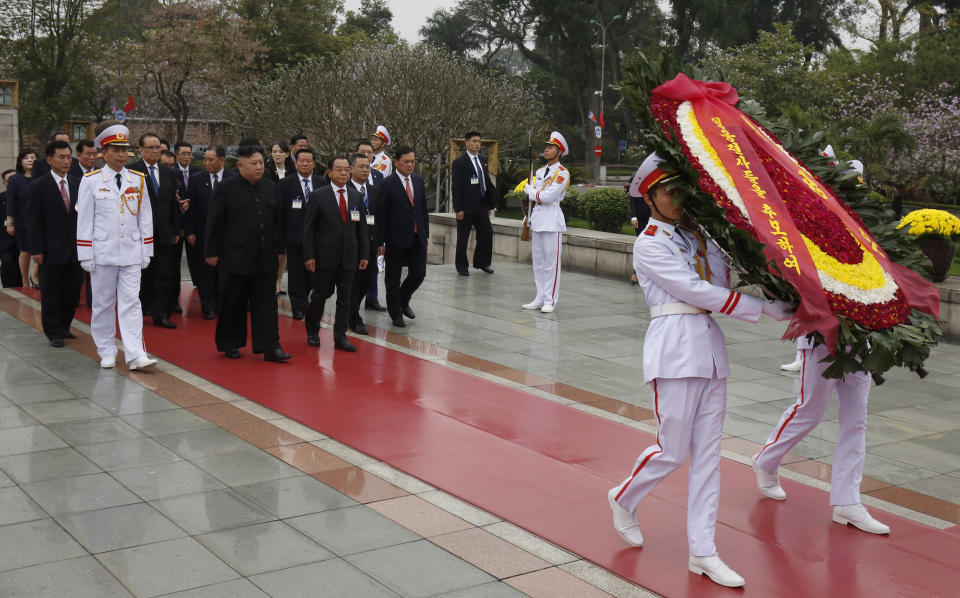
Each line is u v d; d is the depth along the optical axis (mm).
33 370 7258
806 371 4551
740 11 45594
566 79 51062
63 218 7945
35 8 41312
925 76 34312
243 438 5676
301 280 9773
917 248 4418
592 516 4551
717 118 4152
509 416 6340
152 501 4578
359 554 4020
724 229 3686
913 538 4410
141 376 7172
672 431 3879
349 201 8297
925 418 6738
